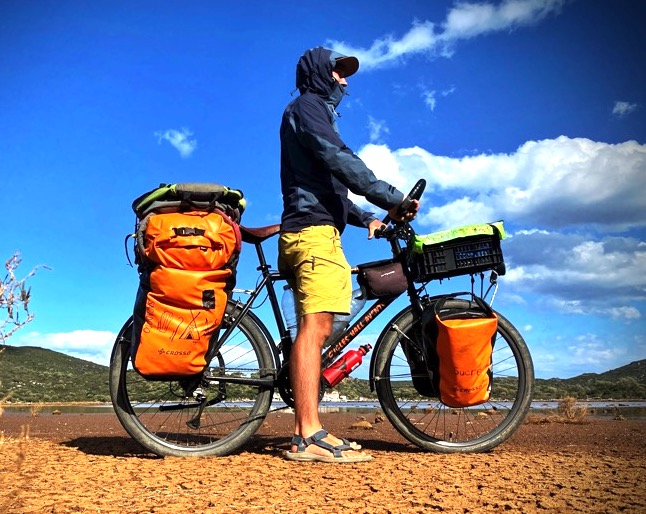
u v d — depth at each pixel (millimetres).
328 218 3529
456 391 3611
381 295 3748
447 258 3678
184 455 3566
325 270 3453
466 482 2684
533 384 3857
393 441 4410
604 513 2156
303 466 3143
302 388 3389
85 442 4230
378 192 3453
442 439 3924
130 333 3604
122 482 2727
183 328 3217
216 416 3934
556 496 2400
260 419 3648
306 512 2207
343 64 3758
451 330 3506
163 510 2240
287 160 3641
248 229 3701
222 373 3623
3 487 2574
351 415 7348
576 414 6793
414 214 3596
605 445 4160
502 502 2316
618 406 10828
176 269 3211
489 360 3619
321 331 3453
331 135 3453
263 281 3740
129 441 4301
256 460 3346
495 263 3666
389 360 3869
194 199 3316
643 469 2980
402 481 2719
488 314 3699
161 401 3646
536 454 3600
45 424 5996
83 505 2299
